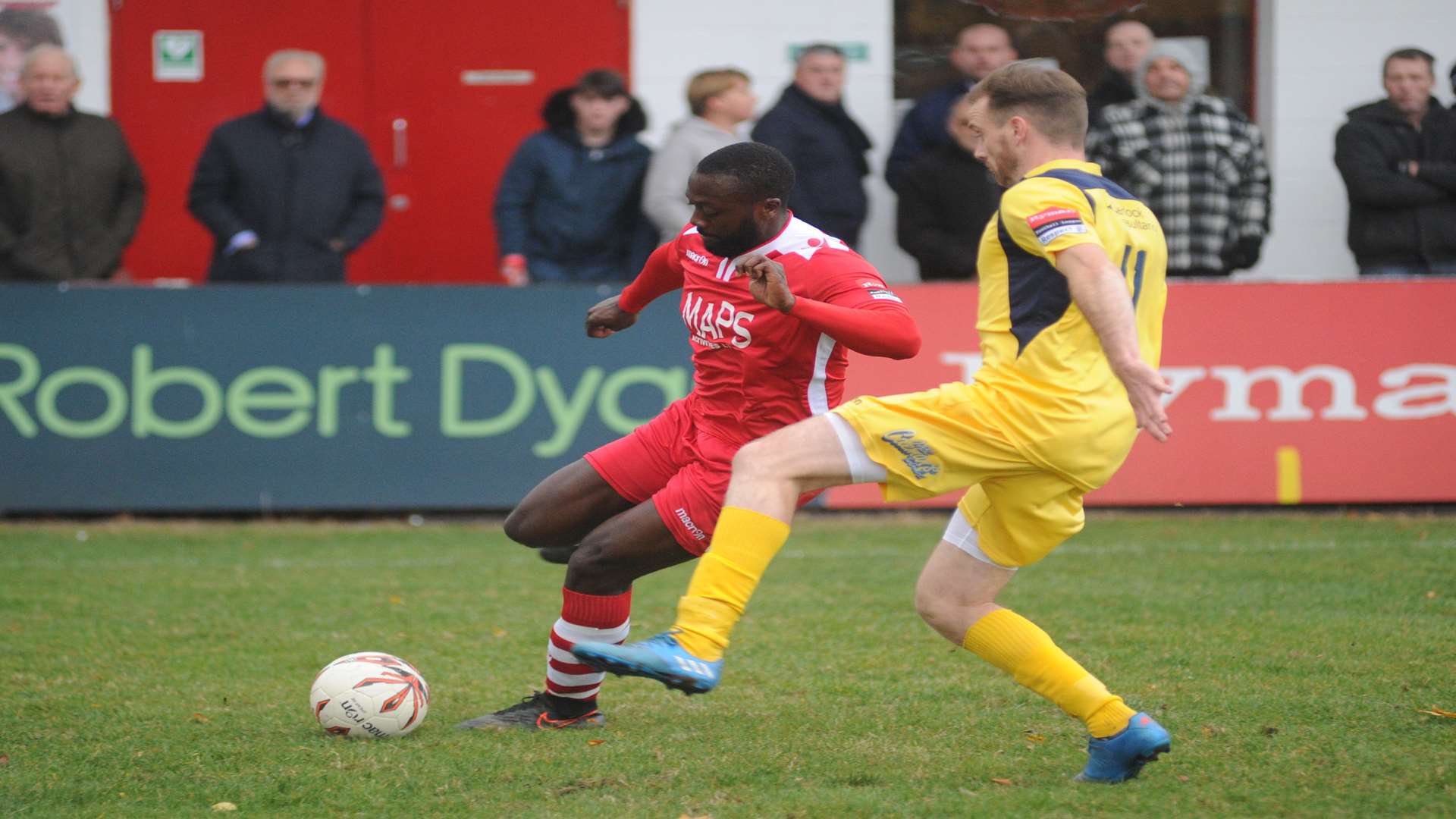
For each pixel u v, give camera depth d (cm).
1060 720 1543
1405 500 2953
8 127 2898
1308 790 1270
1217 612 2075
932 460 1237
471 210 3766
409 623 2080
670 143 2906
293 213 2956
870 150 3117
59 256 2920
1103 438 1231
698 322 1412
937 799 1259
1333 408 2945
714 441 1427
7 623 2061
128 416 2878
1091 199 1226
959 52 3034
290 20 3691
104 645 1936
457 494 2917
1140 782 1302
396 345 2902
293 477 2900
